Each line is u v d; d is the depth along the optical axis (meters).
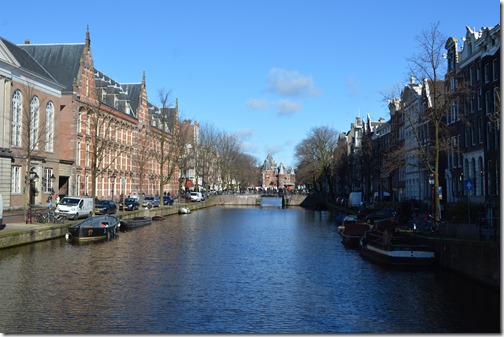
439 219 30.03
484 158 38.28
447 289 18.75
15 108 44.03
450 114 46.97
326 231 42.19
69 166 53.12
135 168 76.44
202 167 100.44
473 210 31.19
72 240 30.84
